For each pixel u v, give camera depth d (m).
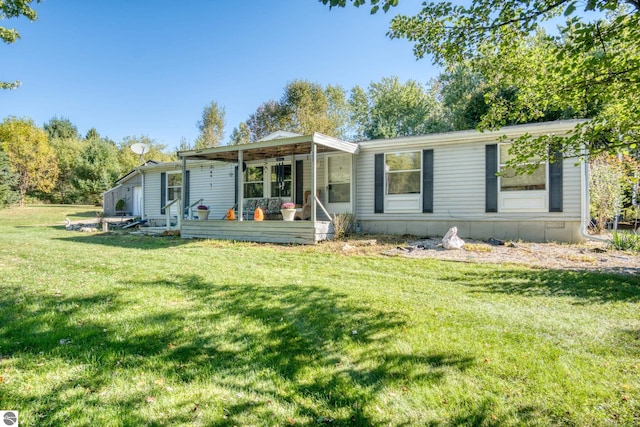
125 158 33.56
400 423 1.92
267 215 11.59
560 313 3.52
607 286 4.45
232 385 2.26
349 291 4.31
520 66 4.73
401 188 10.11
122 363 2.49
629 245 7.09
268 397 2.14
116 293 4.09
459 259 6.34
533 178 8.59
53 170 27.89
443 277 5.09
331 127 32.16
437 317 3.41
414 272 5.43
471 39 3.88
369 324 3.23
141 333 2.98
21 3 7.64
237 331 3.06
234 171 13.37
